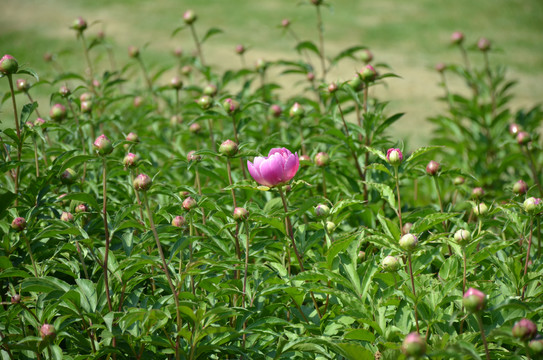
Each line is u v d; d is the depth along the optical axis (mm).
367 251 4395
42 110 11055
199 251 4055
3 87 14047
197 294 3926
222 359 3707
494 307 2840
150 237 3922
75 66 17328
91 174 5703
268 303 3994
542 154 7125
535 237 5004
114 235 4258
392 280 3693
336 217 4398
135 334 3439
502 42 22328
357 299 3469
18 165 4070
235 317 3742
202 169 5145
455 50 21406
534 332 2787
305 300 4359
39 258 4164
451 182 6332
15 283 4184
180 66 8914
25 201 4207
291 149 5344
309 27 24641
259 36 23125
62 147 5574
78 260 4258
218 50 21125
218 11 27109
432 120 7875
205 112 5344
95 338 3656
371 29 24422
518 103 15719
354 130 5613
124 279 3615
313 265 4086
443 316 3523
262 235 4836
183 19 7652
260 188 3609
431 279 3725
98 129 6895
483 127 7797
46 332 3146
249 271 4055
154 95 7977
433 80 18094
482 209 3814
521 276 3879
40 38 21562
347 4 28875
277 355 3256
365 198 5336
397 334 3303
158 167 6145
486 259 4141
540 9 27609
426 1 29453
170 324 3605
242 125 5801
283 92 15414
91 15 26078
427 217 3750
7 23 24375
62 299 3488
